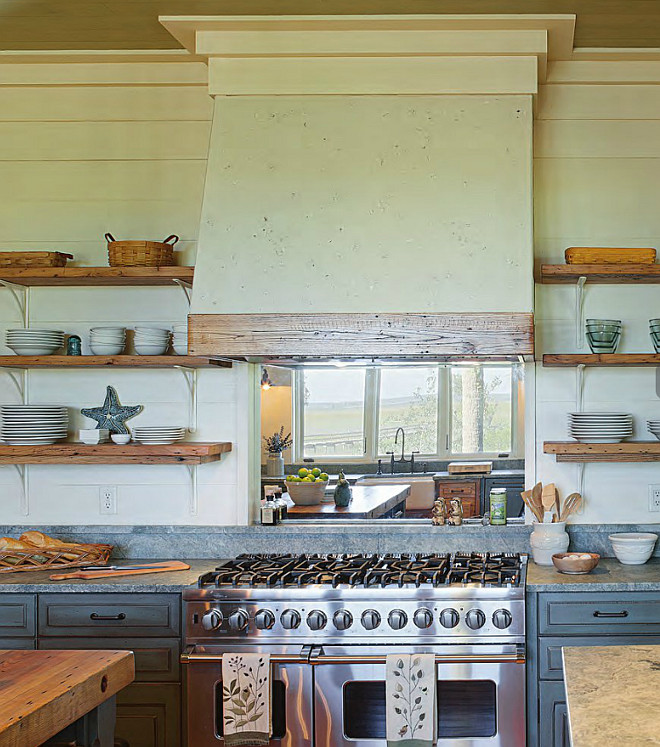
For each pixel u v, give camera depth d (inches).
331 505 163.3
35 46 152.9
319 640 130.7
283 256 139.1
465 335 135.4
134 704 137.3
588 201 158.1
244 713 127.3
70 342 159.2
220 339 138.0
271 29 140.8
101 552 154.8
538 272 157.0
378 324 136.6
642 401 157.5
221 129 142.7
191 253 161.6
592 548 157.1
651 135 157.2
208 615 131.1
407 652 129.6
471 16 135.4
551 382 158.7
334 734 128.1
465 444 161.8
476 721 128.2
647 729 66.9
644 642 133.8
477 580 133.6
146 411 162.9
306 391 164.7
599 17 136.3
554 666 133.7
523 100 140.9
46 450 152.6
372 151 140.9
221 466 161.0
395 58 141.7
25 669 88.3
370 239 138.7
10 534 162.9
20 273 151.8
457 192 139.1
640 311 157.5
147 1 132.7
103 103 162.7
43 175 163.9
